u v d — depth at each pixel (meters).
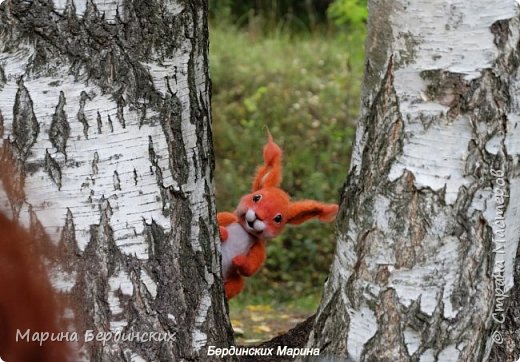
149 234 1.98
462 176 1.94
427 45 1.93
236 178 3.37
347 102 3.82
